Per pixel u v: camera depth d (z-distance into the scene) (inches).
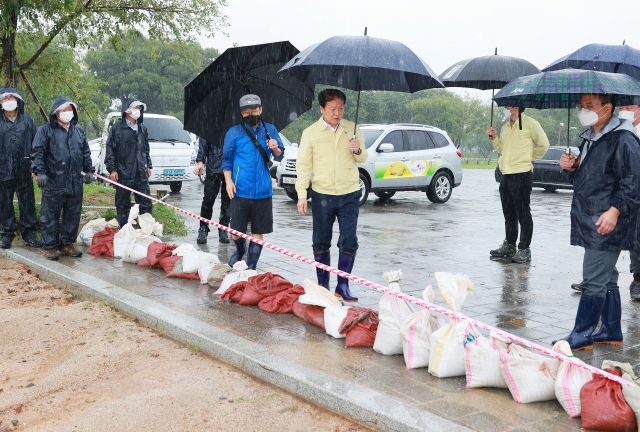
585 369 129.5
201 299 215.6
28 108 420.2
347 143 213.2
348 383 139.9
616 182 159.5
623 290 244.8
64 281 243.4
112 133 314.7
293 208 529.3
